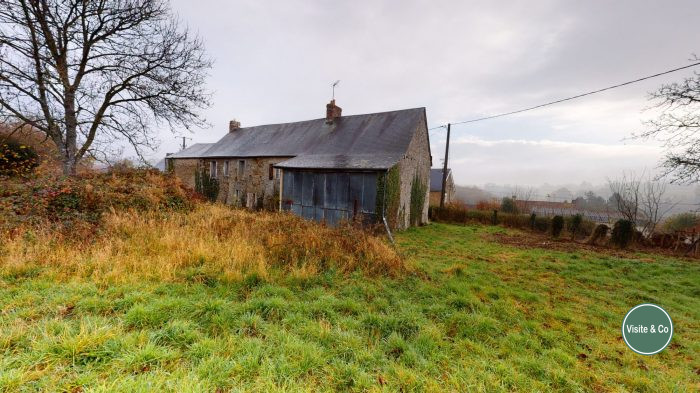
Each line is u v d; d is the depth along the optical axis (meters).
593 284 6.66
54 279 4.11
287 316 3.72
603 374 3.26
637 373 3.31
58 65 10.10
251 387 2.36
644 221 14.78
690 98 10.18
